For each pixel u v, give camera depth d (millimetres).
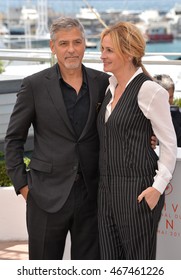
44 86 3541
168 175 3377
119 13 57906
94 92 3570
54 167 3537
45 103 3527
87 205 3611
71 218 3613
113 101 3453
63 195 3537
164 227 3902
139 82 3371
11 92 7480
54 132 3541
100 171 3512
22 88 3576
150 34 58562
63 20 3492
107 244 3523
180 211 3836
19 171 3637
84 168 3557
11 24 51562
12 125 3627
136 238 3436
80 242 3666
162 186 3369
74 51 3471
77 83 3570
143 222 3402
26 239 5398
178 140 4754
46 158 3547
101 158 3482
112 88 3473
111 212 3502
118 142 3396
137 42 3369
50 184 3559
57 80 3539
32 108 3564
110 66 3414
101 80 3621
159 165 3389
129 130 3365
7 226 5383
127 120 3354
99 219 3547
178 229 3863
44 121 3541
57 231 3623
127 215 3424
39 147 3588
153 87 3324
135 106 3355
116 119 3365
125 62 3404
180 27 58500
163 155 3375
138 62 3434
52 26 3516
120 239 3533
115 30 3381
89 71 3623
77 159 3537
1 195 5328
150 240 3438
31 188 3572
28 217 3654
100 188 3527
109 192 3469
